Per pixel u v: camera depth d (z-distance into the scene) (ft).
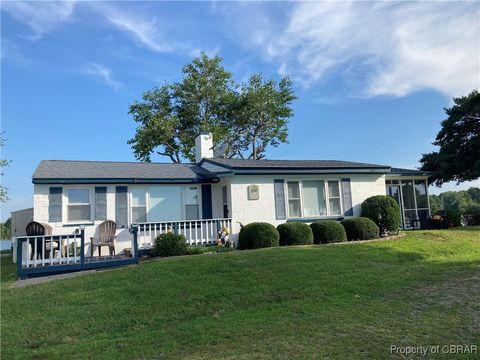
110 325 23.53
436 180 88.53
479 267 35.42
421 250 44.04
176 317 24.47
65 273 39.65
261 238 48.44
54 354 19.51
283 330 20.81
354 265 35.58
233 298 27.20
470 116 85.76
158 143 107.86
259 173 55.88
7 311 26.94
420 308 23.63
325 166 59.52
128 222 53.21
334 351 17.61
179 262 36.83
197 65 113.50
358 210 61.16
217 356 17.92
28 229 44.55
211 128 106.93
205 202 58.39
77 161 61.36
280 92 116.16
